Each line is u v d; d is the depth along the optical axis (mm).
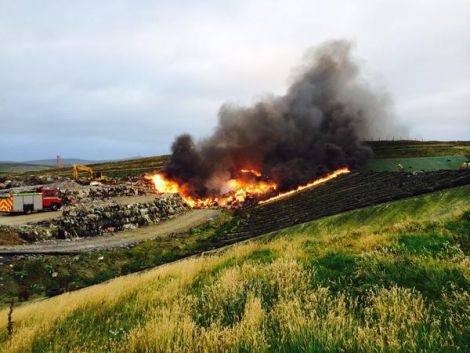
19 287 21969
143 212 43719
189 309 5582
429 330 3754
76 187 54219
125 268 27703
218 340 4016
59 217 35188
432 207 19234
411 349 3309
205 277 8047
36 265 24469
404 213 20172
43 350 5488
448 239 7457
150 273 11547
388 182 38156
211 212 55438
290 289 5512
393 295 4535
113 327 5914
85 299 8914
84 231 35438
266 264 7570
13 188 50688
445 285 4945
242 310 5238
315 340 3613
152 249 32875
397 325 3857
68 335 5902
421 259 6043
